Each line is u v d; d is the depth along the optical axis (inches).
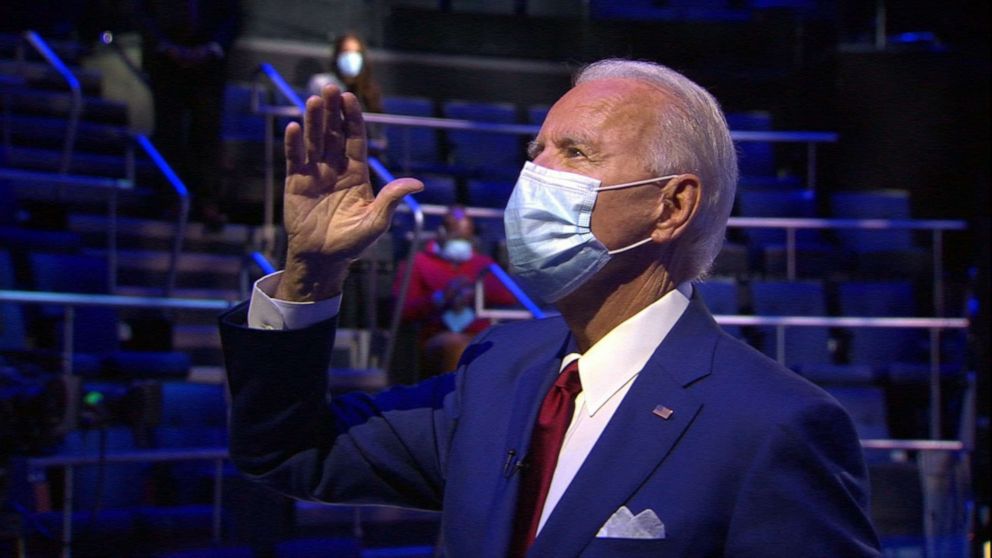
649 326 46.6
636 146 46.5
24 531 133.7
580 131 47.0
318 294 49.5
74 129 252.5
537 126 290.7
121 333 217.8
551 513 43.3
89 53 333.1
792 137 308.5
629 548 41.6
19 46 294.2
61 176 233.6
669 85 48.4
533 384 48.6
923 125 310.5
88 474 175.0
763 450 41.6
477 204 287.6
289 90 245.6
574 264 46.7
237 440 50.5
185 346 212.2
